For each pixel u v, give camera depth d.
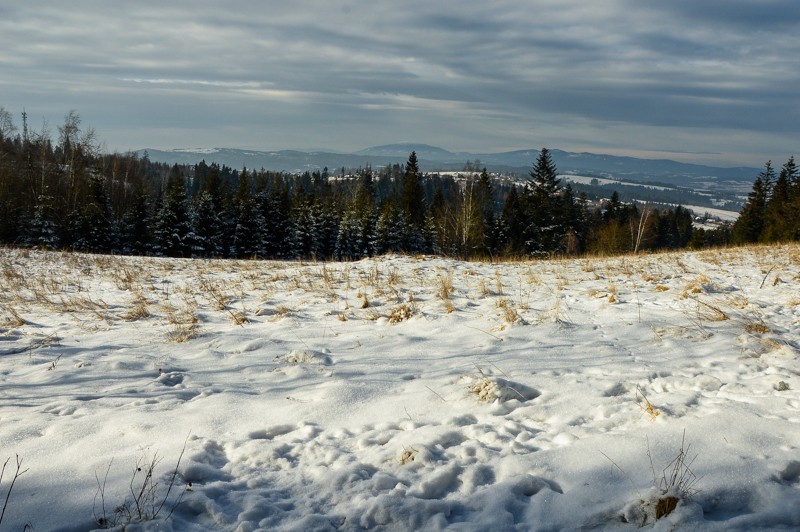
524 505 2.88
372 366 5.34
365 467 3.34
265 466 3.38
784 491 2.76
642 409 3.92
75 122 46.81
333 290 9.88
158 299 9.73
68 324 7.78
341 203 55.91
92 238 39.44
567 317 6.93
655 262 13.27
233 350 6.15
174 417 4.09
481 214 45.41
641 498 2.74
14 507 2.84
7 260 16.23
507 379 4.69
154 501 2.90
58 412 4.25
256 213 46.44
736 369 4.64
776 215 49.78
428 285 9.94
